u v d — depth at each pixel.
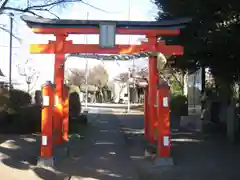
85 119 22.14
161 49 12.24
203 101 20.16
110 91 74.44
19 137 15.11
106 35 11.80
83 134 17.58
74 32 12.11
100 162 11.05
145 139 14.56
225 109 16.78
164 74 31.84
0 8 15.22
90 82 70.44
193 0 12.72
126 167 10.32
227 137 14.10
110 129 20.69
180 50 12.27
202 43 13.80
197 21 13.30
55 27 12.02
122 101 69.00
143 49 12.19
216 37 12.71
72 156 11.95
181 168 9.59
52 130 10.63
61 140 12.41
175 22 12.17
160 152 10.23
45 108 10.41
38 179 8.79
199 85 21.77
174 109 23.53
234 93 16.56
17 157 11.07
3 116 17.08
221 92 17.67
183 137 15.26
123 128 21.33
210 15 13.05
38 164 10.20
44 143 10.34
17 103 20.38
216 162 10.19
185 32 14.20
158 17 16.06
